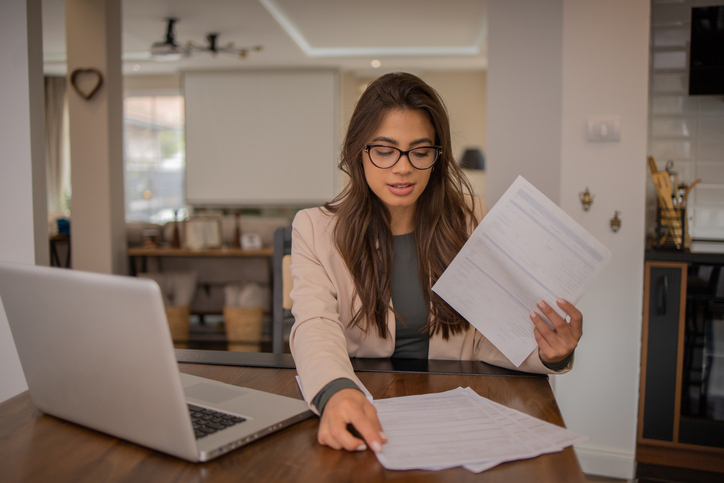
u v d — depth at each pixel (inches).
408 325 43.5
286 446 24.0
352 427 26.3
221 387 31.0
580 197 83.5
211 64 294.8
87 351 23.7
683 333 80.4
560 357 31.5
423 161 35.1
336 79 300.7
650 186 97.6
